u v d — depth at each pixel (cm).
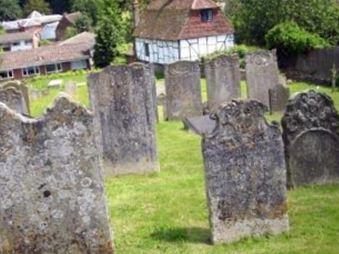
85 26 10281
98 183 1136
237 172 1236
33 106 3484
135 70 1781
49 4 14688
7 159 1098
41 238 1137
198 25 5347
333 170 1571
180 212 1462
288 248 1209
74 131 1108
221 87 2827
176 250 1229
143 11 6303
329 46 3747
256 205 1257
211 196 1234
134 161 1838
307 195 1516
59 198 1127
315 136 1545
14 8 14275
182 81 2738
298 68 3906
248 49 4603
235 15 5616
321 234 1270
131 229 1366
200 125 2444
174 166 1916
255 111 1227
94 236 1152
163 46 5569
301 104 1527
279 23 4328
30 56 7381
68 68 7406
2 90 2033
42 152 1105
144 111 1811
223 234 1252
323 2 4338
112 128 1805
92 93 1775
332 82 3278
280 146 1245
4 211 1117
